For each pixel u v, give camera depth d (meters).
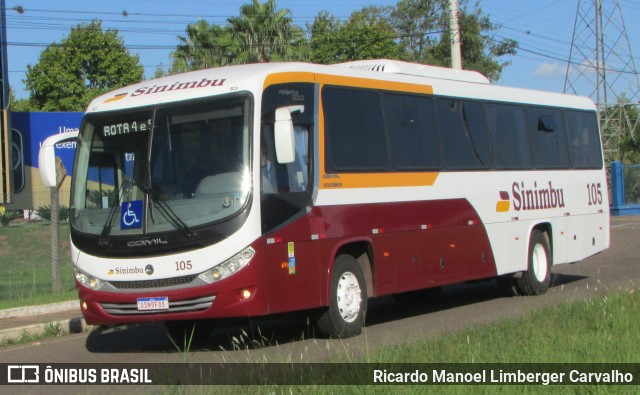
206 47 42.69
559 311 11.25
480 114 14.45
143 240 10.18
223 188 10.04
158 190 10.28
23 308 14.66
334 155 11.28
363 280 11.71
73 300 15.49
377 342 10.45
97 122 10.98
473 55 60.38
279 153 9.92
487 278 14.30
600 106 49.81
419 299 15.87
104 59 56.16
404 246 12.36
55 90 54.94
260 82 10.38
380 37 51.12
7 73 26.25
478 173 14.13
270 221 10.18
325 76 11.35
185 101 10.49
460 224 13.60
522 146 15.46
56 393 8.76
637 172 45.47
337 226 11.18
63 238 27.62
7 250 25.98
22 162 30.28
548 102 16.45
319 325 11.20
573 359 8.11
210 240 9.90
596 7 48.75
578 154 17.17
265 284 10.04
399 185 12.35
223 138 10.21
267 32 41.75
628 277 18.50
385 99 12.38
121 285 10.33
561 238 16.34
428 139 13.14
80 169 10.96
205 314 9.95
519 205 15.13
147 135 10.55
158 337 12.78
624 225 35.41
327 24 59.66
